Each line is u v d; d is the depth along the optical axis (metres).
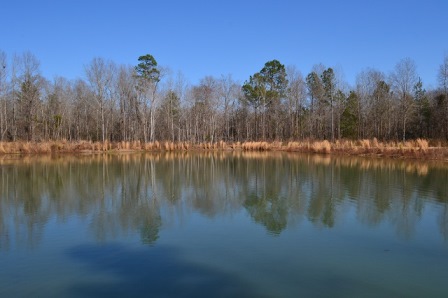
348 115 60.06
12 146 41.06
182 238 10.64
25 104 51.81
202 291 7.35
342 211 13.66
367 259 8.94
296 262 8.78
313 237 10.65
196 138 64.00
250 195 16.94
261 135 66.94
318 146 43.25
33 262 8.88
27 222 12.45
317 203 15.01
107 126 57.12
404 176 21.69
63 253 9.48
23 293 7.31
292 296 7.12
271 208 14.28
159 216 13.23
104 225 12.03
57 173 24.73
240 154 43.28
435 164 27.78
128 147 48.56
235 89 67.75
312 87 62.34
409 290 7.32
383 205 14.45
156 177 23.11
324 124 60.00
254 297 7.11
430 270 8.27
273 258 9.05
